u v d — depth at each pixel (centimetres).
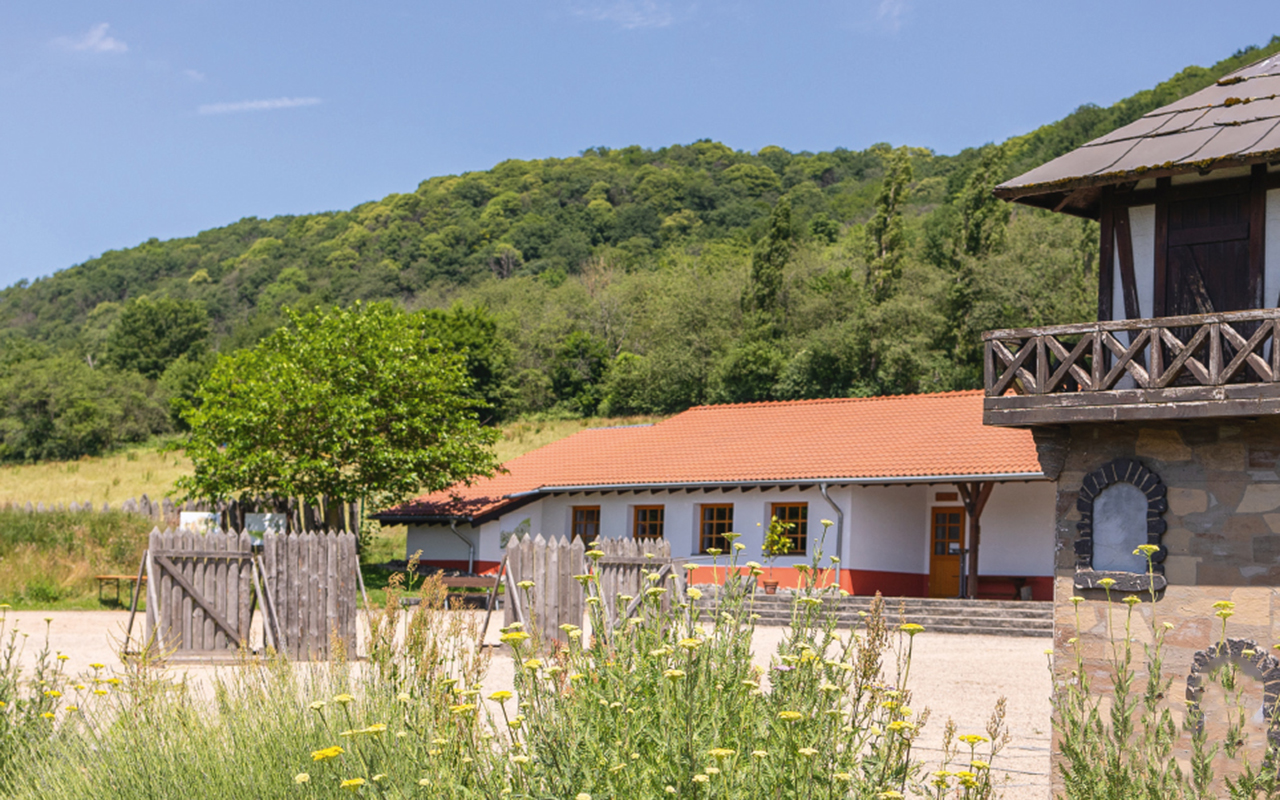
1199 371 980
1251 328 1020
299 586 1520
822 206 11362
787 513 2659
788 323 6269
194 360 9106
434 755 502
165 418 7362
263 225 14900
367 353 2936
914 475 2405
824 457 2658
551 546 1611
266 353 3145
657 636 545
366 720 606
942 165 11319
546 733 482
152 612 1444
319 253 12875
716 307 6631
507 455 5091
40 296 14325
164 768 609
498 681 1317
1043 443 1094
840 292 6159
